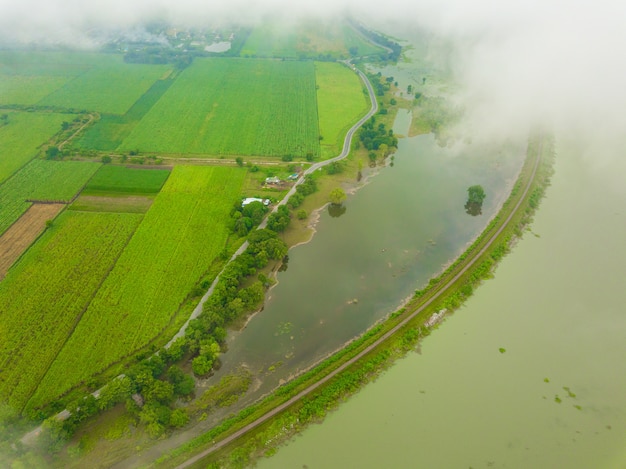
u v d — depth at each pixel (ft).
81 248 428.97
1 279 392.88
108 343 335.67
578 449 280.31
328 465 272.10
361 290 405.18
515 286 408.26
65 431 269.85
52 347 332.39
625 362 337.93
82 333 342.44
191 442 273.54
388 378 324.39
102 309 363.35
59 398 298.35
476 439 286.66
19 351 328.90
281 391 307.58
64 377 310.86
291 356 340.18
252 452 274.36
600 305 388.37
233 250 433.48
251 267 416.05
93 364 320.09
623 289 404.57
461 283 405.59
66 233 448.65
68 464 264.52
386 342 347.15
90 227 458.50
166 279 395.55
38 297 374.02
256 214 469.16
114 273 400.06
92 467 263.49
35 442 267.18
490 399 311.27
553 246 458.09
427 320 368.48
